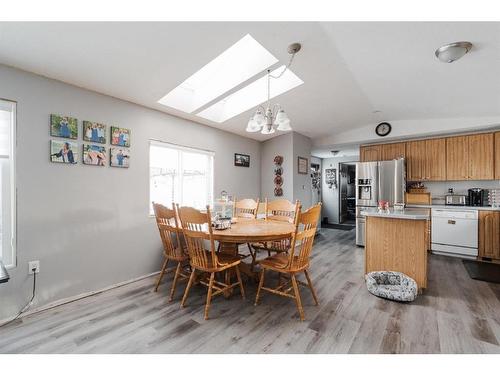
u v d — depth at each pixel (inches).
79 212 95.3
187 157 145.6
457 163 160.9
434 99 129.0
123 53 78.9
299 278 116.6
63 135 90.7
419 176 174.4
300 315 80.8
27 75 83.0
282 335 71.6
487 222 141.5
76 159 94.2
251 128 96.3
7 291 78.7
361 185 180.4
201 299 94.9
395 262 107.0
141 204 116.5
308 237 86.7
